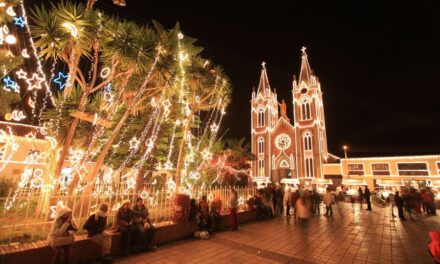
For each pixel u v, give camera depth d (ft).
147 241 24.77
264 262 22.02
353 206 77.30
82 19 30.19
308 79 192.13
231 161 73.77
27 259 17.60
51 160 31.99
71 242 18.65
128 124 54.95
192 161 56.34
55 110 32.76
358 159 161.68
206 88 46.91
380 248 27.66
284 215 50.96
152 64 34.55
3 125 63.26
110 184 31.99
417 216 55.31
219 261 21.95
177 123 53.36
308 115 184.55
